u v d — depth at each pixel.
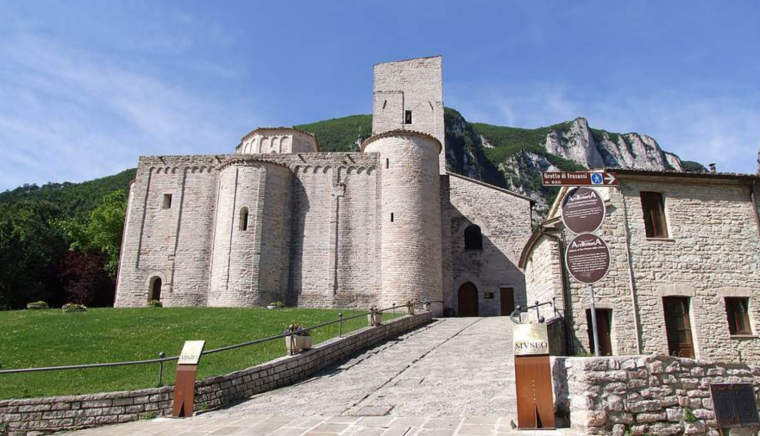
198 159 36.09
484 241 37.03
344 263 32.94
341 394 11.52
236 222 32.34
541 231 18.25
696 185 18.50
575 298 16.84
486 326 23.45
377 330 19.55
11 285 46.28
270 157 35.69
